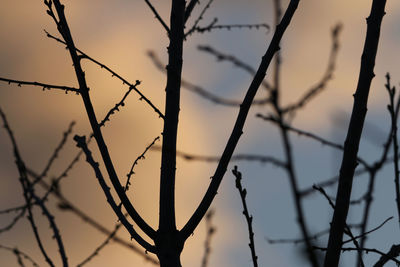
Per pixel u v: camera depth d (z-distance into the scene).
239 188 4.36
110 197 4.63
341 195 4.17
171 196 4.57
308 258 4.19
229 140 4.52
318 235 4.37
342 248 4.30
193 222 4.54
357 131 4.20
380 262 4.25
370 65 4.27
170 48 4.77
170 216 4.54
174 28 4.80
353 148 4.18
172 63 4.75
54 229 5.26
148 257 5.28
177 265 4.47
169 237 4.50
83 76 4.66
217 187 4.52
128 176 4.68
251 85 4.54
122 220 4.58
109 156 4.57
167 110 4.70
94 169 4.72
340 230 4.14
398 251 4.26
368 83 4.25
